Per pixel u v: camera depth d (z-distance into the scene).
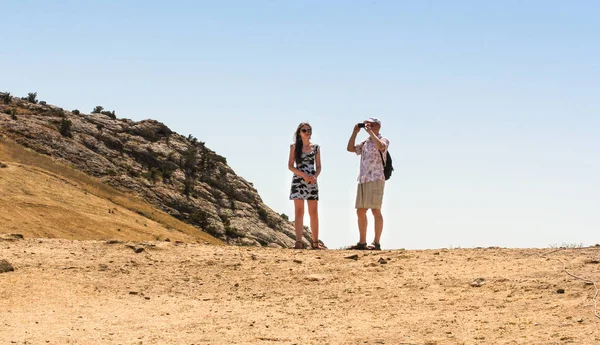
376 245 13.21
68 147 115.88
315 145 13.82
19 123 115.12
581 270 9.34
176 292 9.98
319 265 11.34
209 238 103.62
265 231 126.06
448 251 12.05
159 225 90.81
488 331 7.20
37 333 7.62
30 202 71.00
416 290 9.42
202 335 7.55
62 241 13.23
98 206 83.75
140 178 118.88
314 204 13.76
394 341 7.05
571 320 7.23
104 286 10.17
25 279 10.16
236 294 9.83
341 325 7.89
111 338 7.41
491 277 9.59
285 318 8.35
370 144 13.26
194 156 137.38
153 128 141.62
